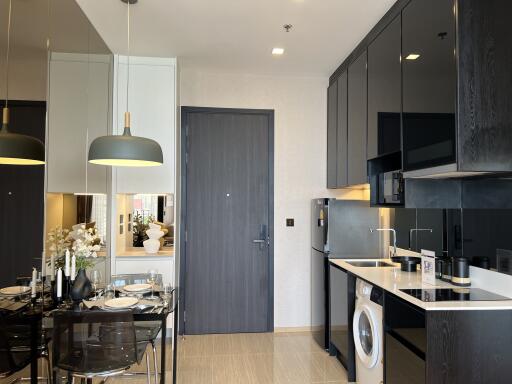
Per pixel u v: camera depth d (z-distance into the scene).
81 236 2.88
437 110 2.19
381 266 3.24
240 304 4.29
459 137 2.00
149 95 3.77
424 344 1.96
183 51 3.64
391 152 2.76
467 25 2.03
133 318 2.26
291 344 3.91
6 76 1.88
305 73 4.27
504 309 1.99
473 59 2.03
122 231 3.96
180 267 4.20
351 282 3.10
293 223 4.36
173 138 3.79
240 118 4.32
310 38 3.33
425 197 2.57
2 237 1.83
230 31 3.20
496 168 2.02
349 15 2.93
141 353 2.41
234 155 4.31
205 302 4.24
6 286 1.89
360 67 3.40
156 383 2.75
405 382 2.16
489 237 2.31
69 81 2.68
